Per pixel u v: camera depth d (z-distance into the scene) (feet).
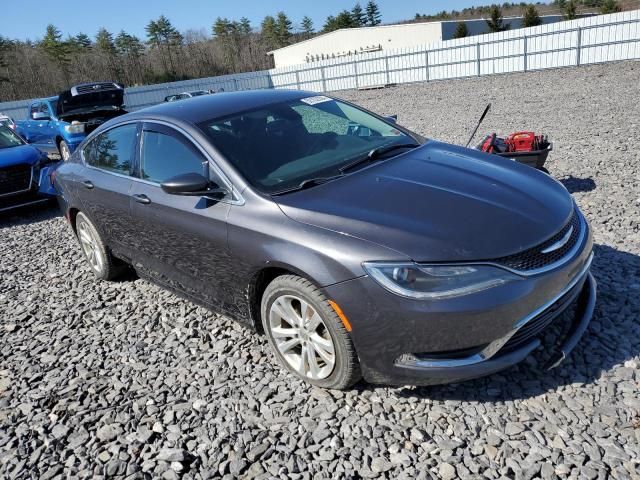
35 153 27.61
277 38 279.08
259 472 8.35
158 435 9.50
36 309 15.74
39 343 13.60
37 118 42.04
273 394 10.17
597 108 37.11
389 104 59.11
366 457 8.30
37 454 9.43
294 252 9.14
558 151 25.77
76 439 9.69
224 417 9.71
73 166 16.40
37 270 19.30
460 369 8.39
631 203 17.46
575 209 10.53
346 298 8.60
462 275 8.16
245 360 11.36
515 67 78.13
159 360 11.92
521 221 8.98
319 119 12.89
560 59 74.38
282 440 8.95
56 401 10.96
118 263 16.16
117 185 13.64
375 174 10.71
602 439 8.03
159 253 12.81
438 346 8.35
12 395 11.40
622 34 68.74
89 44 249.55
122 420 10.03
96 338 13.38
